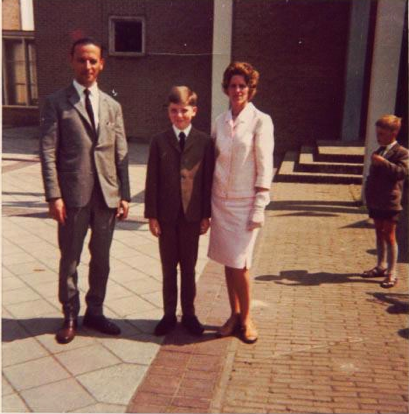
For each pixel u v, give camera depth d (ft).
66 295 10.75
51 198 10.03
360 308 12.91
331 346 10.85
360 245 18.72
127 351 10.36
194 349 10.52
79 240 10.57
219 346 10.68
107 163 10.46
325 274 15.49
